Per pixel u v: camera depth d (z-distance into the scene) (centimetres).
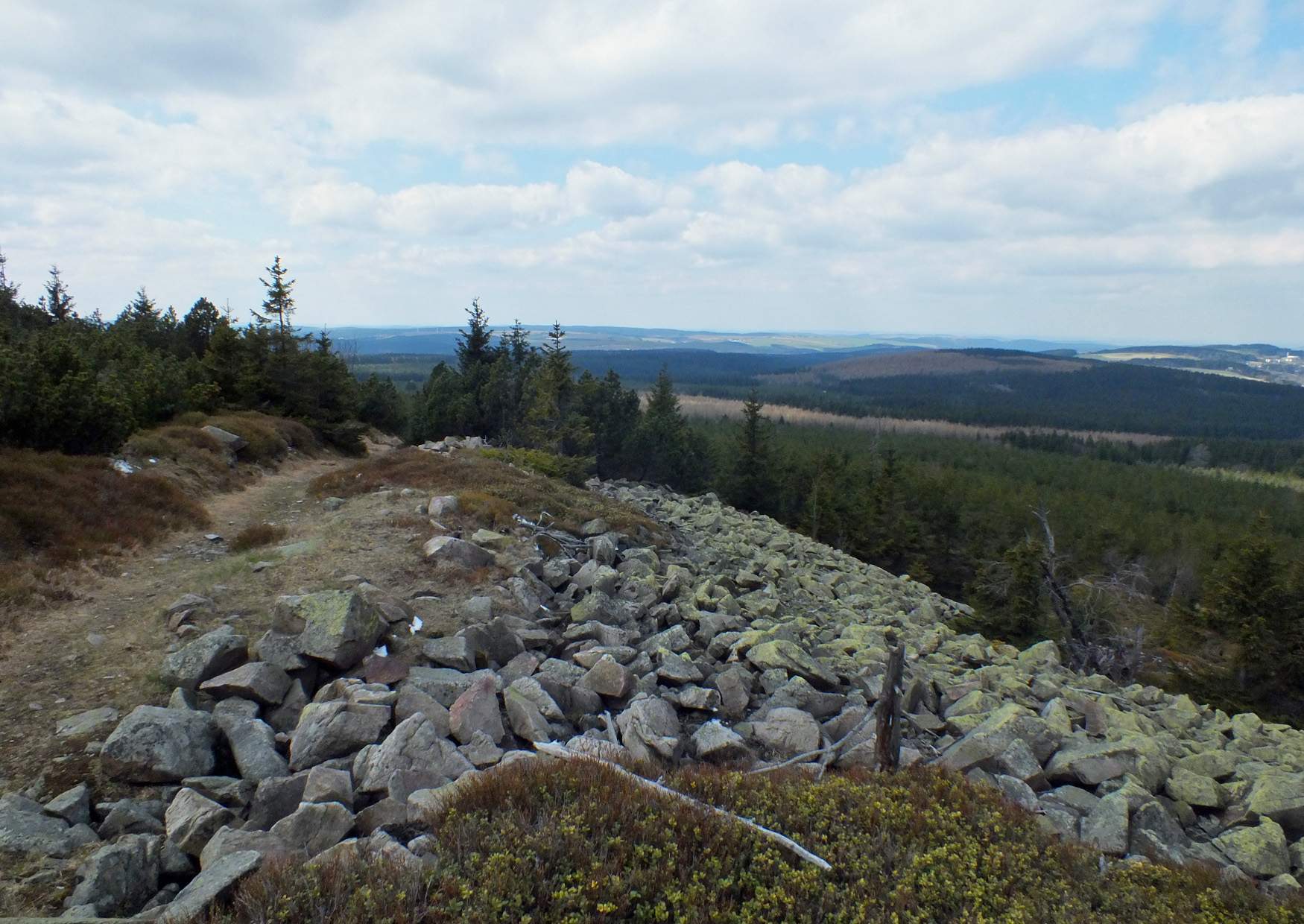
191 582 1290
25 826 635
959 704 1269
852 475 7188
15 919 507
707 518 3447
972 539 6116
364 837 651
